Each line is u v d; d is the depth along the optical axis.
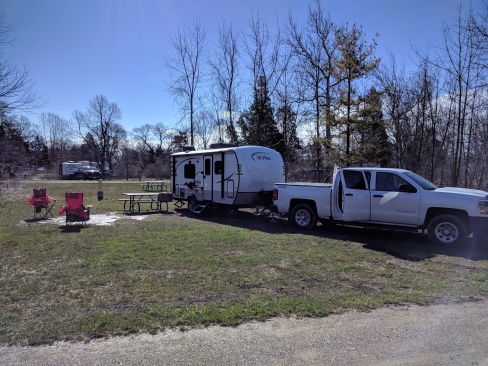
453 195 7.85
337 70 17.55
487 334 3.83
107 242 8.28
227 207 12.88
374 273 6.09
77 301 4.70
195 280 5.60
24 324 3.99
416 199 8.21
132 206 14.54
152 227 10.46
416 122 18.81
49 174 53.19
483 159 16.67
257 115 22.73
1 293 5.01
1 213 13.20
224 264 6.51
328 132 18.58
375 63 16.59
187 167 14.56
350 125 16.70
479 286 5.41
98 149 72.38
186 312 4.31
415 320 4.18
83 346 3.52
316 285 5.45
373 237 9.15
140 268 6.24
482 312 4.44
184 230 9.98
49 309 4.43
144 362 3.24
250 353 3.41
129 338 3.68
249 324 4.04
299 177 21.33
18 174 26.88
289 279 5.71
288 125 22.70
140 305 4.57
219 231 9.84
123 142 74.12
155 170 59.91
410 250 7.70
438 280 5.73
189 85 26.19
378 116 17.52
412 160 18.81
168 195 14.54
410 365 3.22
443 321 4.16
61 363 3.21
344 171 9.33
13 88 17.38
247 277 5.78
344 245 8.17
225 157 12.55
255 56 22.45
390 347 3.54
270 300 4.75
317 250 7.68
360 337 3.75
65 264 6.45
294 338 3.71
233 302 4.67
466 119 16.81
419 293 5.11
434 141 18.56
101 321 4.05
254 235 9.27
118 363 3.22
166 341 3.63
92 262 6.59
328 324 4.06
